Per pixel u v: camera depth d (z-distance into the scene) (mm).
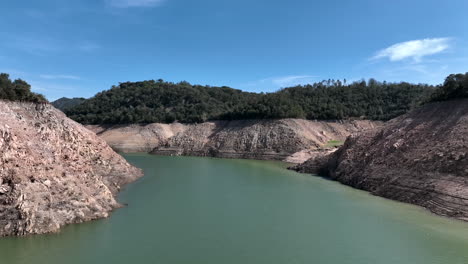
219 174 79125
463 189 42844
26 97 55156
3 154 35312
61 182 39000
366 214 43719
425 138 57000
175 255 30938
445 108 61250
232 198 53281
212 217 42781
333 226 39250
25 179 35188
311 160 85562
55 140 51219
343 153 75250
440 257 30766
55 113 61219
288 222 40875
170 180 69812
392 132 65938
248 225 39719
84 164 48562
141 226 38562
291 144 114938
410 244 33719
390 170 56688
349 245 33625
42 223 34000
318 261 30094
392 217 42156
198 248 32719
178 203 49625
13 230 32469
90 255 30312
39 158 39531
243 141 123750
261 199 52562
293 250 32438
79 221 37938
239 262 29734
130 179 68438
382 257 30891
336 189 60219
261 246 33375
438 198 44656
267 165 98188
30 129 47469
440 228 37906
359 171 64500
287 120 126000
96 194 43969
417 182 49812
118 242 33562
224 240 34875
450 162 47781
